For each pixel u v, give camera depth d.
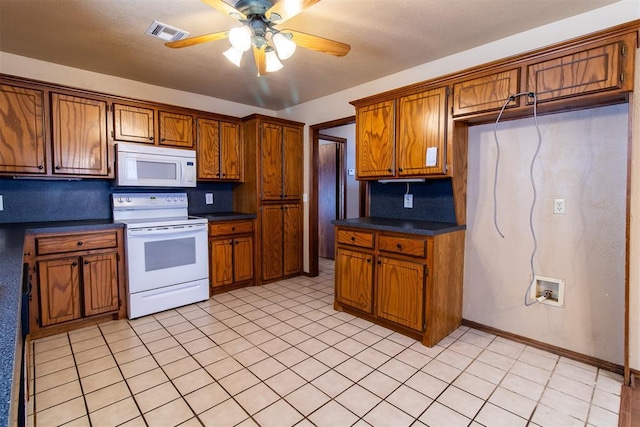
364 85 3.52
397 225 2.64
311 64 3.00
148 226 2.94
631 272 2.00
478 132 2.63
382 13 2.17
